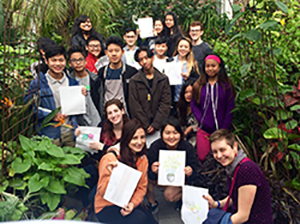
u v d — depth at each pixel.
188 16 7.27
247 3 3.14
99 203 2.85
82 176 2.99
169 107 3.92
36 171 2.87
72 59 3.58
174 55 4.84
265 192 2.29
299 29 3.33
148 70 3.87
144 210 2.92
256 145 3.46
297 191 2.78
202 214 2.55
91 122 3.71
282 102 3.06
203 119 3.55
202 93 3.53
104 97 3.87
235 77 3.66
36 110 3.15
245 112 3.62
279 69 3.17
